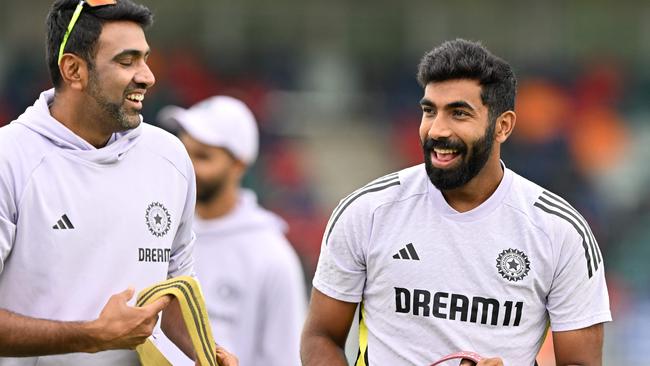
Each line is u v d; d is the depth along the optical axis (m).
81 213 14.31
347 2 77.69
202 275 23.53
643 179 72.12
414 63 78.06
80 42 14.28
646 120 75.25
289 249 23.94
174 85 72.38
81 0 14.35
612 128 74.19
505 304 14.77
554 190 71.00
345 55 77.50
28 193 14.02
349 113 75.69
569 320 14.95
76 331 13.55
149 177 15.02
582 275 14.88
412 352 14.90
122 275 14.61
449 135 14.53
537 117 73.75
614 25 79.06
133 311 13.65
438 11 78.50
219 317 23.34
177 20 75.69
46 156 14.22
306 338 15.73
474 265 14.81
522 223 14.89
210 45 75.75
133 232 14.71
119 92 14.33
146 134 15.18
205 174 23.67
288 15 77.19
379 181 15.46
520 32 79.00
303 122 74.25
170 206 15.23
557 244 14.82
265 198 67.50
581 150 72.94
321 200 69.44
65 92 14.52
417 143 73.69
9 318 13.69
